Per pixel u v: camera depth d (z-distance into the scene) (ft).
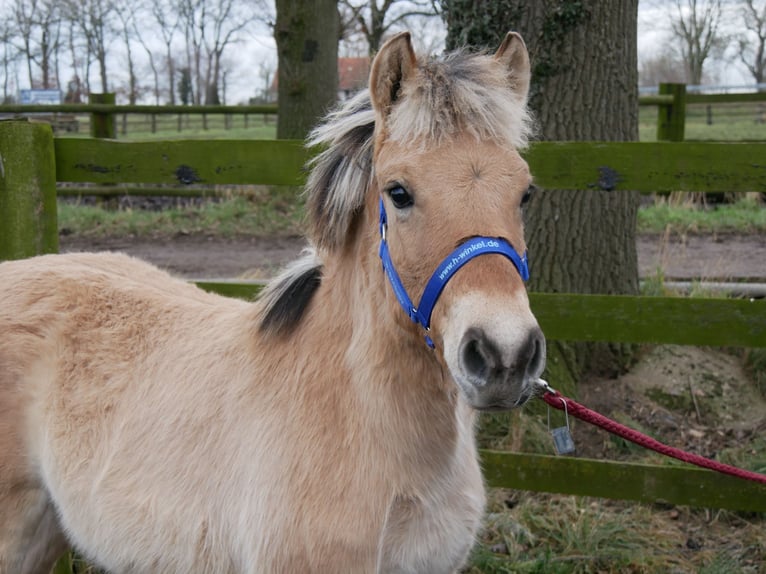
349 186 6.69
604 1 12.63
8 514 7.77
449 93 5.76
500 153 5.74
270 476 6.44
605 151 9.60
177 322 7.89
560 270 13.42
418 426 6.33
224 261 25.16
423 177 5.63
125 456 7.22
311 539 6.16
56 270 8.25
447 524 6.60
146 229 29.89
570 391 13.37
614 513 11.41
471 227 5.45
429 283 5.58
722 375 14.05
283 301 7.01
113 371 7.60
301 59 31.35
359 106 6.84
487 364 5.11
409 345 6.19
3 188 10.41
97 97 32.63
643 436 8.16
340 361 6.55
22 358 7.63
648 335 9.81
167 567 6.99
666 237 19.61
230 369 7.11
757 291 15.98
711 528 11.11
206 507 6.81
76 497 7.41
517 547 10.48
